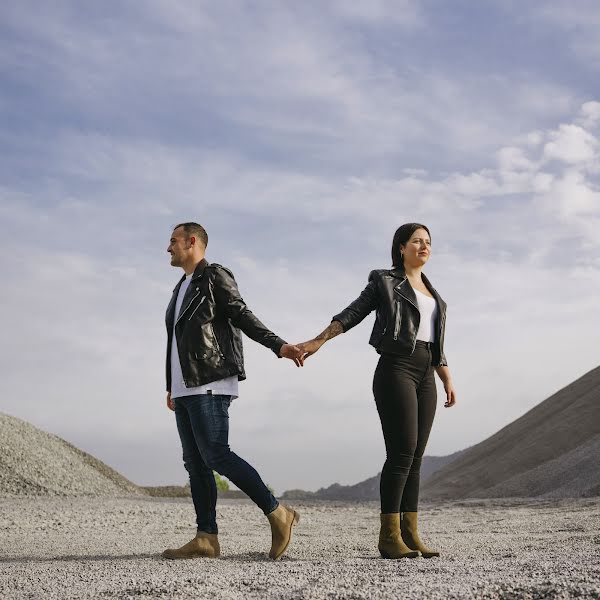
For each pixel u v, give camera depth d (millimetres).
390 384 4508
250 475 4609
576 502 12016
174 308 4891
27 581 3678
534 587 2957
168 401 5066
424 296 4672
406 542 4609
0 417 19828
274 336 4695
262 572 3771
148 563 4395
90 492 17141
